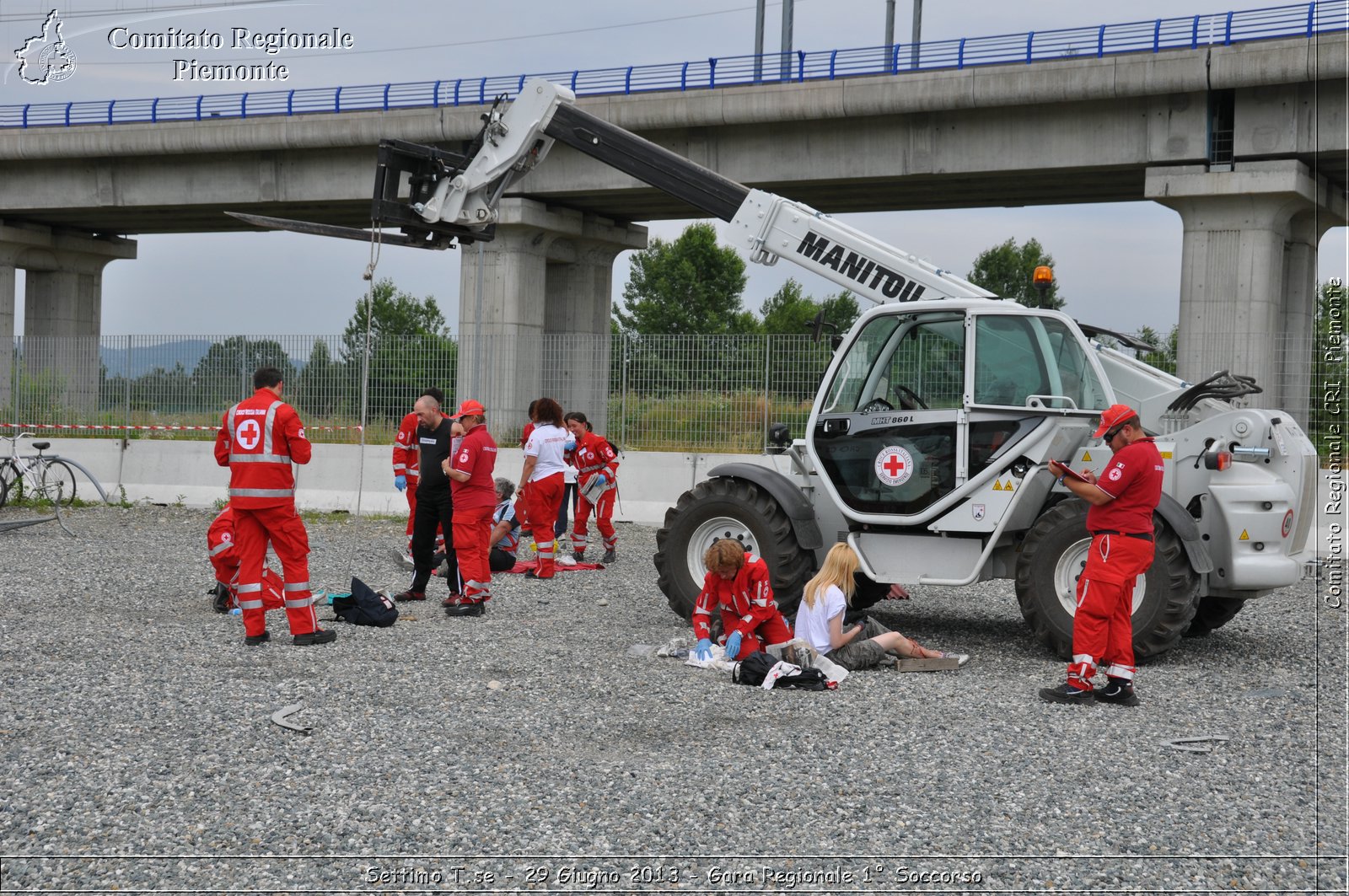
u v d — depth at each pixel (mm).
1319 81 23594
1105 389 8609
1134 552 7102
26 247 42188
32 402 22094
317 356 20328
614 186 31078
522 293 33406
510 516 12695
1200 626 9617
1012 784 5500
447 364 19938
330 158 33438
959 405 8977
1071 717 6797
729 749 6012
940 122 27375
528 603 10602
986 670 8141
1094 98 25453
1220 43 24547
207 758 5707
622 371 18828
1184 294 25703
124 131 34625
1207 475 8703
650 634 9172
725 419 18219
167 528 16141
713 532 9633
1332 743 6340
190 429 20734
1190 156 25141
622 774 5547
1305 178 24625
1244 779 5680
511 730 6316
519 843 4711
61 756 5699
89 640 8461
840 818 5031
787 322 64812
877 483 9172
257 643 8453
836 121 28344
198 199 35156
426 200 10945
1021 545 8695
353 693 7051
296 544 8477
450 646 8539
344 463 19094
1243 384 9109
